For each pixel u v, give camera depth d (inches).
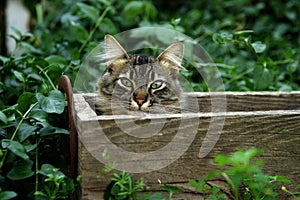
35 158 146.6
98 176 129.9
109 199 129.9
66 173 147.7
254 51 215.6
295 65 257.3
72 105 135.9
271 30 359.3
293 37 364.8
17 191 144.8
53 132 143.7
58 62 210.5
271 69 230.5
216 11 389.7
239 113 138.7
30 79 201.6
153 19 353.1
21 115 145.7
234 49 283.4
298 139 142.1
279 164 142.3
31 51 236.8
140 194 133.7
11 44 263.9
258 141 139.9
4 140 138.7
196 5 406.9
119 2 345.7
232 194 140.0
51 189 134.1
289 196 144.3
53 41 245.3
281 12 372.2
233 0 378.3
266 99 180.4
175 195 136.8
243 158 115.0
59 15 293.0
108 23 252.1
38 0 292.0
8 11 267.4
